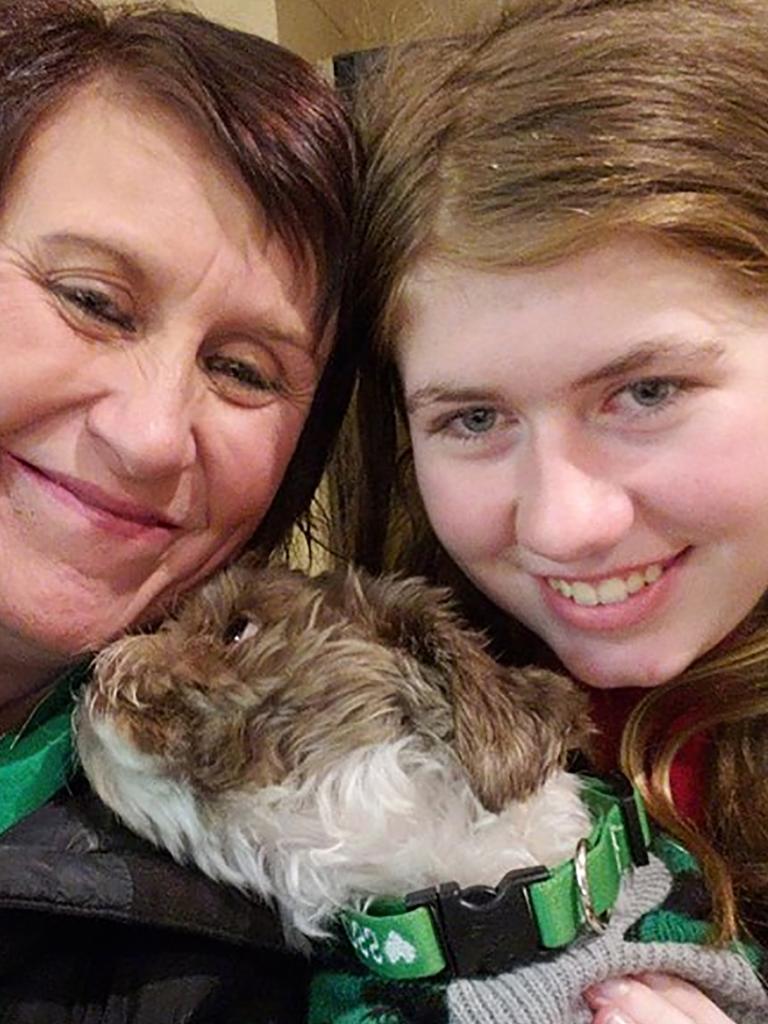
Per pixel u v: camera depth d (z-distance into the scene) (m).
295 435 0.46
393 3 0.65
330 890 0.39
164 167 0.40
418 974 0.37
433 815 0.40
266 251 0.42
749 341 0.39
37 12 0.42
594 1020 0.37
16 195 0.40
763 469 0.40
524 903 0.37
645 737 0.46
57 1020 0.37
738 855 0.46
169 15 0.44
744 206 0.39
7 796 0.42
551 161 0.39
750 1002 0.39
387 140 0.44
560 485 0.40
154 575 0.44
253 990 0.39
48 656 0.44
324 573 0.46
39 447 0.41
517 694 0.40
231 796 0.39
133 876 0.37
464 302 0.40
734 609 0.43
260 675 0.40
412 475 0.50
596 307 0.38
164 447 0.40
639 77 0.41
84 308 0.40
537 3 0.46
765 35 0.42
